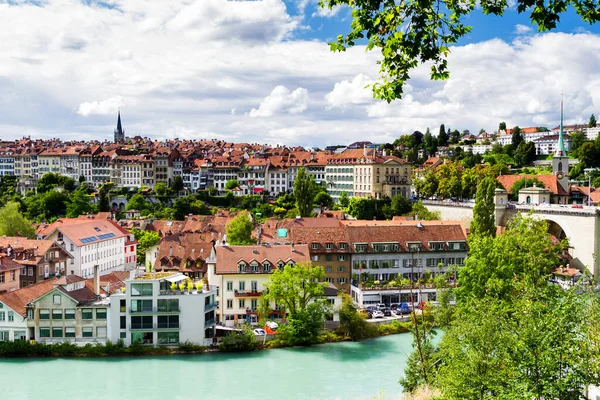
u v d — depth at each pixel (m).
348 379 85.81
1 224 166.00
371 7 21.80
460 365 43.12
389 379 85.62
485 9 22.62
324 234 136.75
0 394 79.31
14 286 122.75
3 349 95.81
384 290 125.44
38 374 87.88
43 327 99.25
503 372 39.09
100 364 93.12
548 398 35.19
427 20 22.38
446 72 23.00
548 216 160.38
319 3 22.78
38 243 139.75
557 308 38.53
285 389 81.62
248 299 114.69
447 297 92.62
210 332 103.56
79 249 149.75
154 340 100.06
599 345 36.78
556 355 35.91
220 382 84.88
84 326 99.44
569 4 21.86
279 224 159.25
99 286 110.88
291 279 104.31
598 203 183.38
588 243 147.00
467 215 190.50
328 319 113.94
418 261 138.50
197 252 134.38
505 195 175.62
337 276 134.62
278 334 105.19
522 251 95.00
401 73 23.09
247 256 116.94
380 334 109.94
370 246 136.00
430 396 53.81
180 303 100.44
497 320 43.09
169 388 82.25
